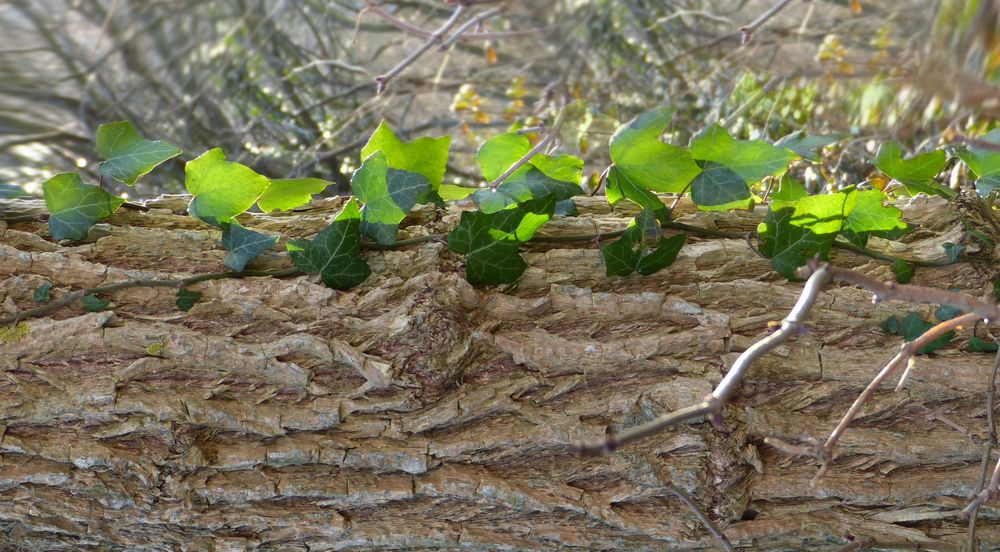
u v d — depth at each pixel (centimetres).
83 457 105
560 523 110
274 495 107
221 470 107
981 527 113
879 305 112
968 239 113
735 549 111
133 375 107
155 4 318
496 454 109
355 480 108
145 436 107
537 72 288
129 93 322
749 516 112
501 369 110
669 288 112
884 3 204
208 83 321
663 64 266
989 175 115
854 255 114
